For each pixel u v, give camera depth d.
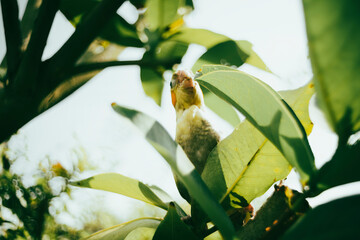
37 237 2.06
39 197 2.17
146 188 0.81
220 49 1.16
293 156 0.56
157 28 1.13
